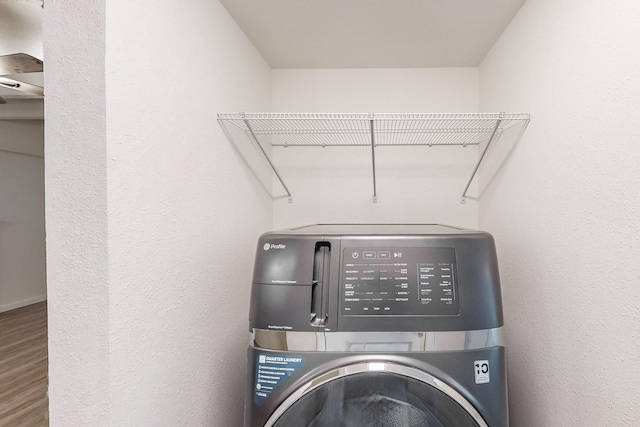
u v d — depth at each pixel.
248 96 1.51
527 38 1.21
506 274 1.37
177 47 0.94
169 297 0.89
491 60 1.60
